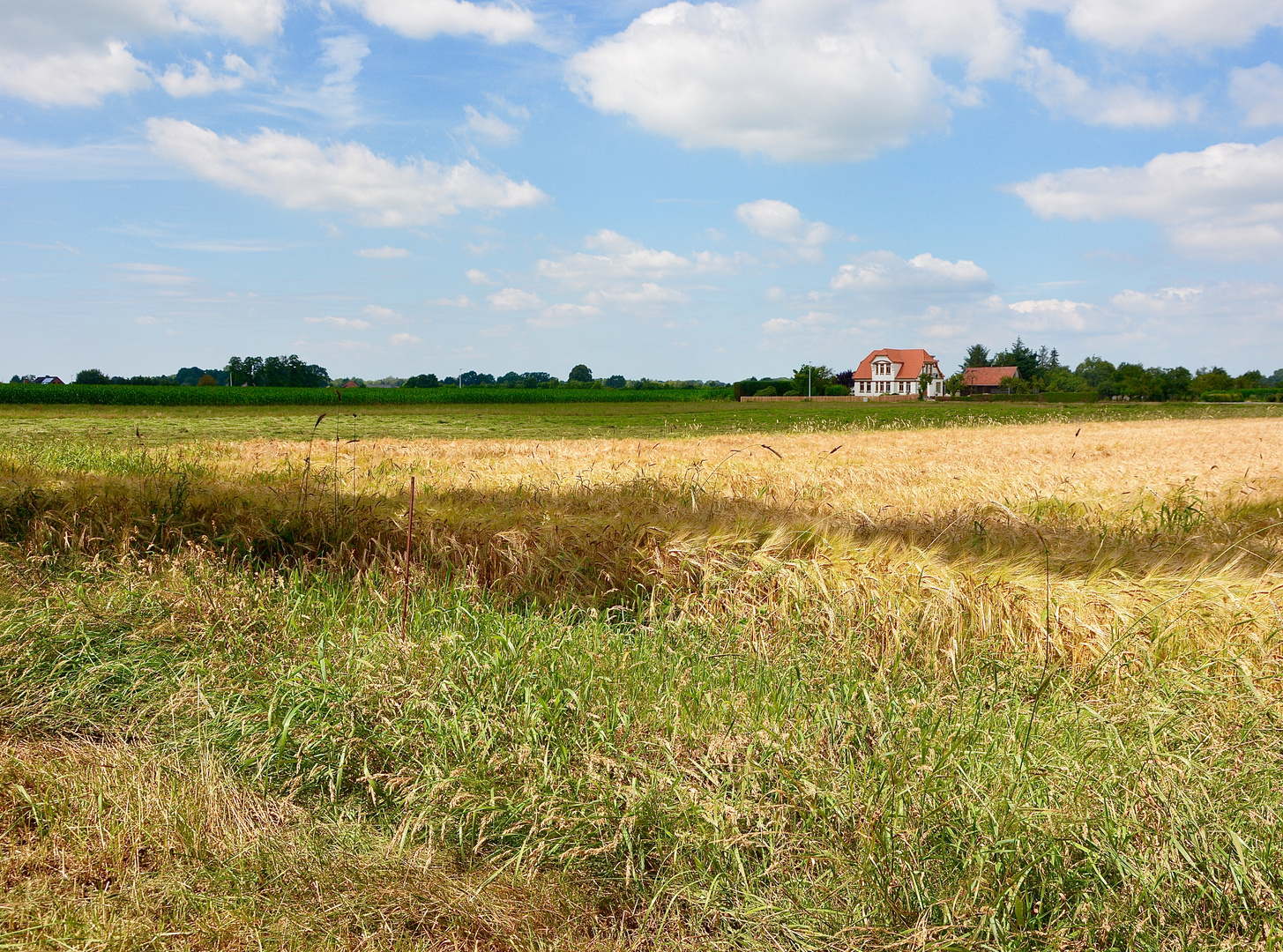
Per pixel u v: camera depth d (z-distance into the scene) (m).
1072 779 2.82
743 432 31.83
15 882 2.46
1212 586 4.52
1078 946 2.25
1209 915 2.35
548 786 2.90
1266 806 2.73
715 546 5.41
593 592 5.45
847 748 3.08
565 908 2.50
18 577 5.07
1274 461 13.98
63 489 6.52
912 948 2.23
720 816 2.67
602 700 3.51
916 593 4.64
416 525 6.02
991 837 2.53
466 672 3.67
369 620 4.52
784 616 4.71
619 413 51.88
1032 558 5.10
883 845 2.50
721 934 2.40
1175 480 9.88
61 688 3.74
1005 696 3.67
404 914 2.41
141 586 4.90
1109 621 4.38
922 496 8.89
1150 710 3.44
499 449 18.06
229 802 2.92
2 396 58.56
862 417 45.84
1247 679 3.60
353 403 71.44
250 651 4.09
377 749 3.22
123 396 62.81
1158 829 2.54
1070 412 57.62
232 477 8.92
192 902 2.39
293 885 2.51
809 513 7.34
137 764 3.09
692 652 4.22
